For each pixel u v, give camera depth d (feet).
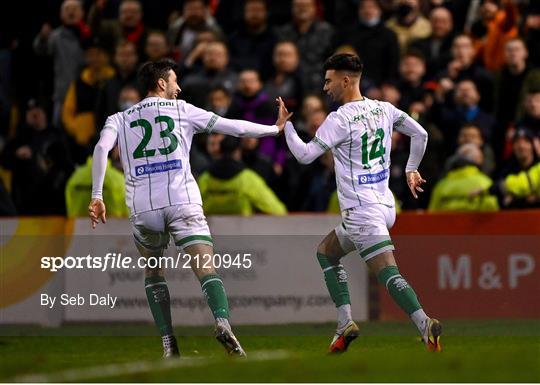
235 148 138.92
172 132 88.94
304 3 167.63
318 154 89.92
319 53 167.84
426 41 170.30
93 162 88.43
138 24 176.24
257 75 155.02
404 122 92.79
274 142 153.07
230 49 170.19
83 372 76.64
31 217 135.85
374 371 72.18
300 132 152.25
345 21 182.70
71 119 167.12
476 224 133.59
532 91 147.02
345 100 91.61
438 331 86.28
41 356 96.63
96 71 168.66
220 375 72.13
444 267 134.10
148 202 88.74
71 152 165.07
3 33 182.19
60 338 120.47
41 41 179.52
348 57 91.20
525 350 84.17
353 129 89.92
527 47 164.45
